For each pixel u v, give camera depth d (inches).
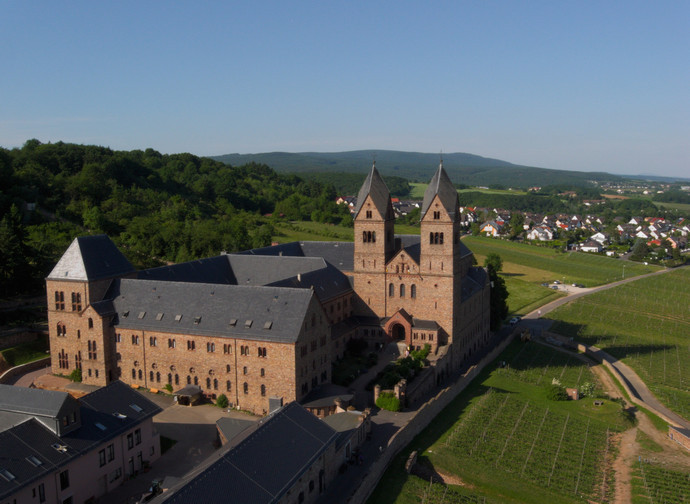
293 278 4650.6
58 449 2556.6
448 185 4857.3
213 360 3850.9
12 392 2773.1
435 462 3196.4
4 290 5310.0
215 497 2044.8
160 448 3221.0
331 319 4822.8
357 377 4284.0
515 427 3804.1
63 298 4220.0
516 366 5452.8
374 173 5132.9
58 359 4306.1
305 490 2471.7
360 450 3058.6
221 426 3240.7
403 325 4879.4
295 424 2684.5
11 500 2253.9
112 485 2812.5
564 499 3016.7
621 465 3501.5
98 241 4416.8
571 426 3969.0
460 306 5157.5
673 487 3213.6
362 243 5142.7
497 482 3083.2
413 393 3887.8
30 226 6988.2
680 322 7623.0
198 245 7800.2
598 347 6397.6
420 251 4955.7
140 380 4111.7
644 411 4458.7
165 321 4015.8
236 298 3981.3
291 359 3619.6
